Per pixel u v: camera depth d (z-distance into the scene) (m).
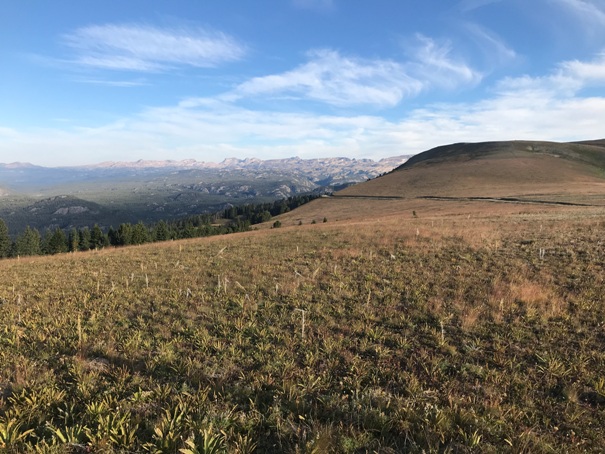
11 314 11.34
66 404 5.79
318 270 15.12
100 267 18.83
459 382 6.65
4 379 7.07
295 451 4.75
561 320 8.95
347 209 85.12
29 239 79.94
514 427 5.32
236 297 12.05
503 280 12.40
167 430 5.14
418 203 72.12
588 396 6.13
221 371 7.28
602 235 18.38
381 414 5.49
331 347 8.07
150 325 10.03
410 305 10.63
